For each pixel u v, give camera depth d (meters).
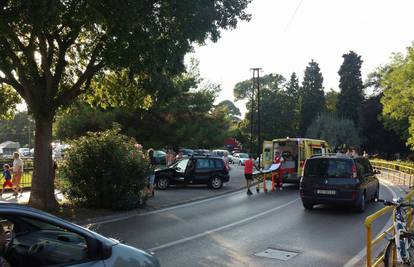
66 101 15.09
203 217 13.93
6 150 95.00
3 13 11.10
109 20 12.02
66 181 15.27
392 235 7.87
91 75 15.46
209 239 10.51
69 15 11.77
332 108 97.75
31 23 11.42
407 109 47.62
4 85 18.19
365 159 17.02
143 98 19.30
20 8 11.15
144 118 47.19
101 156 14.98
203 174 23.41
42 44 14.43
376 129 80.06
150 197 19.19
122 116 45.69
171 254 9.03
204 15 13.57
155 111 47.09
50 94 14.70
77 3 11.73
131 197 15.05
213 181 23.48
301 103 89.06
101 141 15.29
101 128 44.38
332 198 14.97
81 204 15.36
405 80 46.56
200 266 8.12
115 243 4.46
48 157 14.74
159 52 13.23
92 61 15.03
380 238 7.16
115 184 14.98
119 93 19.34
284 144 25.17
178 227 12.12
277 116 87.69
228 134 58.03
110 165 14.95
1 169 29.56
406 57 48.41
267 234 11.12
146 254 4.68
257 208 15.98
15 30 13.45
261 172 22.94
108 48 12.51
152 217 14.00
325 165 15.30
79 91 15.49
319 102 87.94
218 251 9.30
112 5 11.82
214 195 20.56
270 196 20.11
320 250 9.43
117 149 15.20
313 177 15.37
